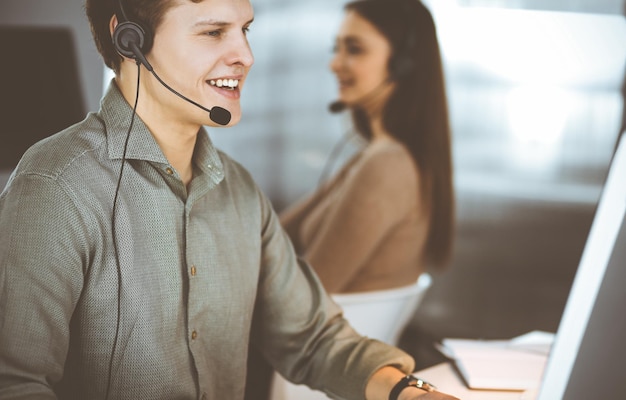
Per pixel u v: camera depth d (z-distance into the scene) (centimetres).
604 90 619
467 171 614
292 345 134
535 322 414
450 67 633
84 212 105
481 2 629
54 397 99
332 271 228
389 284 232
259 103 628
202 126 121
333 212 231
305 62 630
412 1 234
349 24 238
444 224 238
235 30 112
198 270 116
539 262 493
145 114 114
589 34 619
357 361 127
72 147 108
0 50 200
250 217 127
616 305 95
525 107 630
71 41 206
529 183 605
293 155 621
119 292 108
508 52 629
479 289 451
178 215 114
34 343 99
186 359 116
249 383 187
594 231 100
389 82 234
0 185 236
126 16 110
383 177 226
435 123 234
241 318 123
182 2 108
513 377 136
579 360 95
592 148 616
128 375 111
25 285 99
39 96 204
